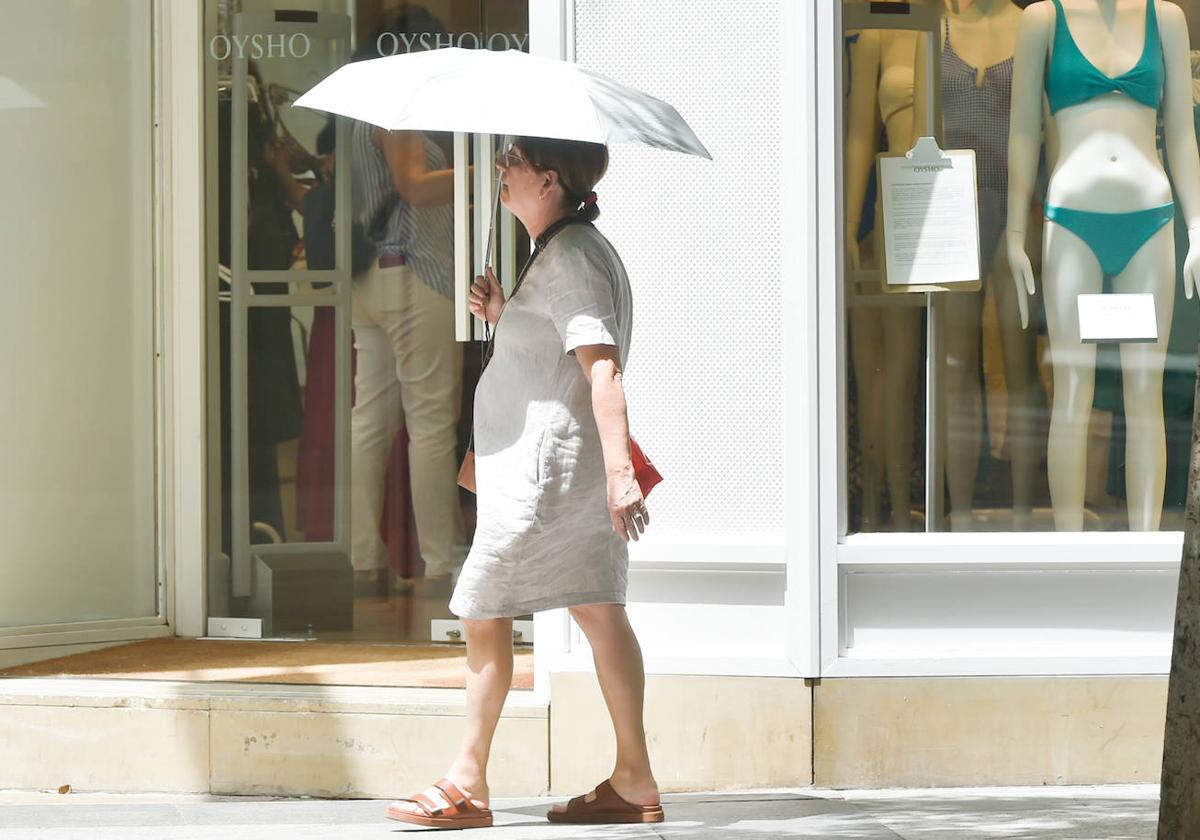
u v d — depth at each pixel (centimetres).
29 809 1769
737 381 1862
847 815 1655
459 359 2236
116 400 2259
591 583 1537
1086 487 2002
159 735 1897
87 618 2242
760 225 1859
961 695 1838
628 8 1869
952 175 1977
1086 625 1878
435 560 2248
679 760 1842
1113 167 2025
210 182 2272
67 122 2214
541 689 1880
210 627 2288
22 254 2184
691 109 1861
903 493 1936
